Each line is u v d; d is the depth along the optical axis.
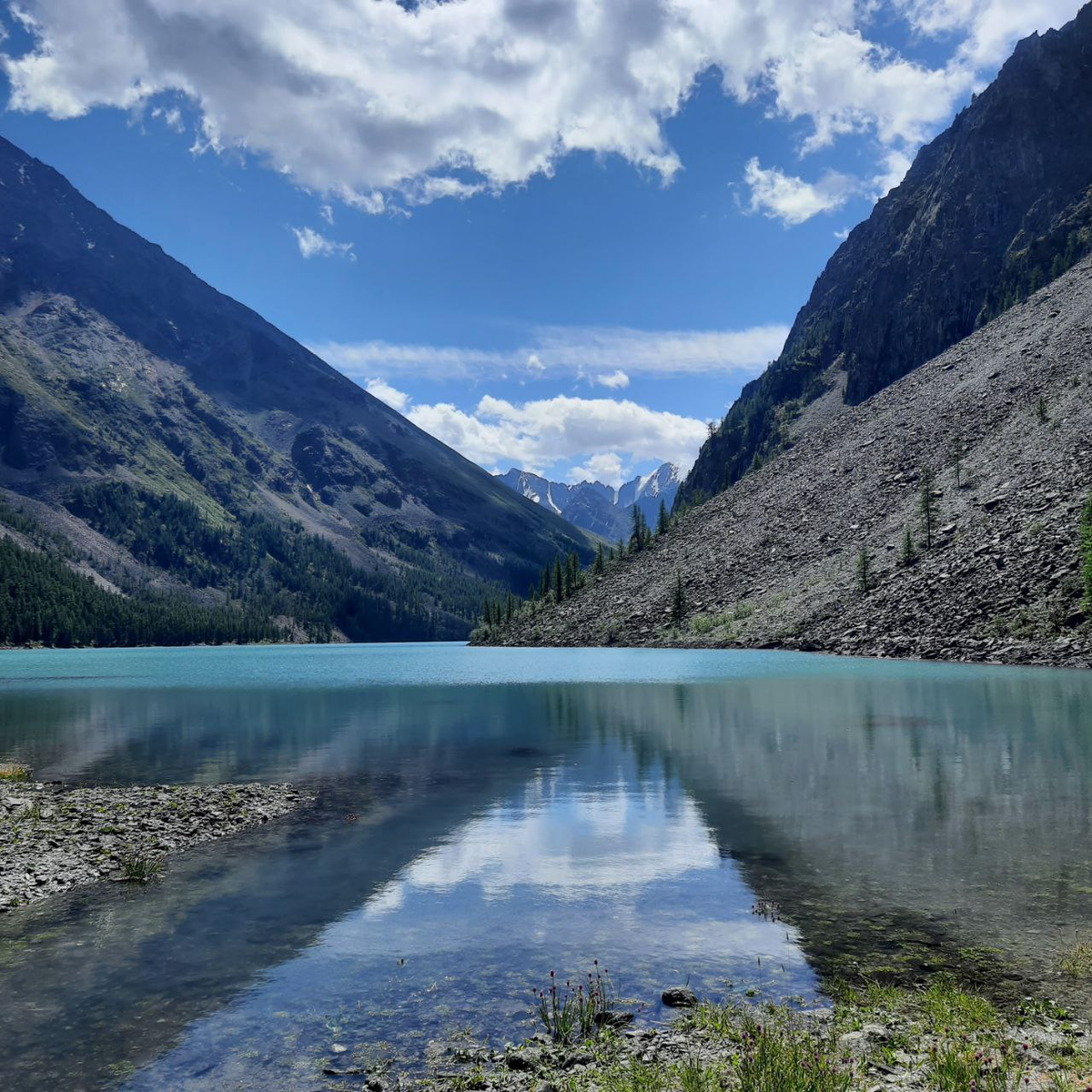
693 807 22.80
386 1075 9.39
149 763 32.41
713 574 143.12
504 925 14.19
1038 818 20.55
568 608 176.00
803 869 16.80
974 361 165.38
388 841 19.95
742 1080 8.24
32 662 155.50
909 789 24.28
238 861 18.34
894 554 104.50
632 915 14.52
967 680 59.53
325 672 104.81
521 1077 9.20
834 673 69.69
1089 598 70.38
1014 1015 10.16
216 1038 10.35
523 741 37.38
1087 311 144.62
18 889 16.34
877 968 11.82
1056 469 95.50
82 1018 10.93
